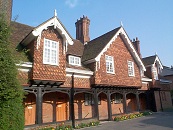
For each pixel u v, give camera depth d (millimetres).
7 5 13375
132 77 20156
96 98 16156
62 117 15578
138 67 21578
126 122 15617
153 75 24688
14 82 7590
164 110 26578
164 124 13844
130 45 20547
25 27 17297
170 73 40625
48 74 12539
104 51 17234
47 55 12953
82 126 13758
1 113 6914
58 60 13359
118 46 19562
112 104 20344
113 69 18062
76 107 16719
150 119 16938
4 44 7746
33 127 11453
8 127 7008
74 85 15086
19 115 7590
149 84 24391
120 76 18594
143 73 24109
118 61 18984
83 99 17531
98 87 16484
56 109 15320
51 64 12891
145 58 27000
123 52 20000
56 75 12969
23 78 10898
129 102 22859
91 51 18141
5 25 8281
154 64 25312
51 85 13164
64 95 16141
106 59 17734
